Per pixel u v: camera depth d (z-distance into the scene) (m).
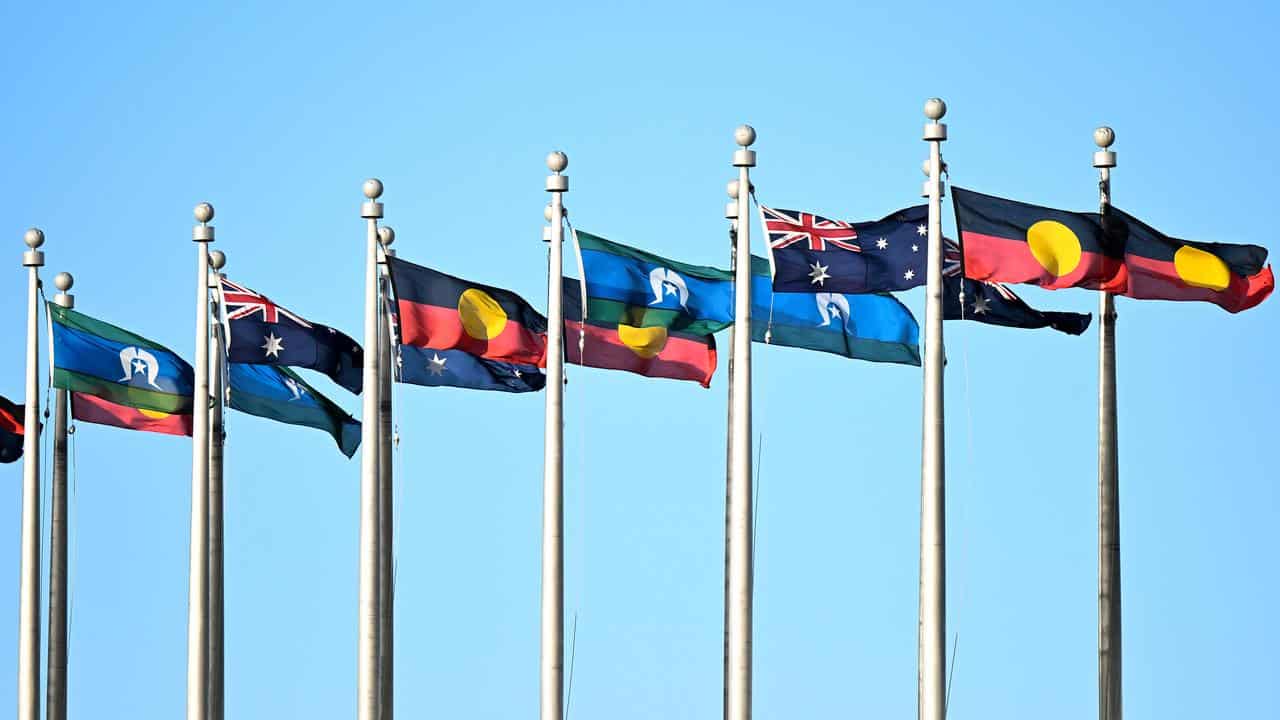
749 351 61.06
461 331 67.06
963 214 60.16
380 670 65.69
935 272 58.91
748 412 60.84
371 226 66.88
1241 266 61.56
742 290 61.16
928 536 57.81
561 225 62.66
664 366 65.38
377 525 65.94
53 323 70.19
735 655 60.06
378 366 66.62
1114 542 59.88
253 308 70.19
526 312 67.69
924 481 58.00
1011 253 60.06
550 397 62.16
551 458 61.88
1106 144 60.84
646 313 63.31
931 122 59.44
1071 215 60.44
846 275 60.66
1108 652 59.50
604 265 63.06
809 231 60.94
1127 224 60.94
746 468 60.59
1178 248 61.06
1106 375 60.59
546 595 61.34
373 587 65.69
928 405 58.31
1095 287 60.31
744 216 61.47
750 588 60.25
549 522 61.59
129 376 71.12
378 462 66.25
